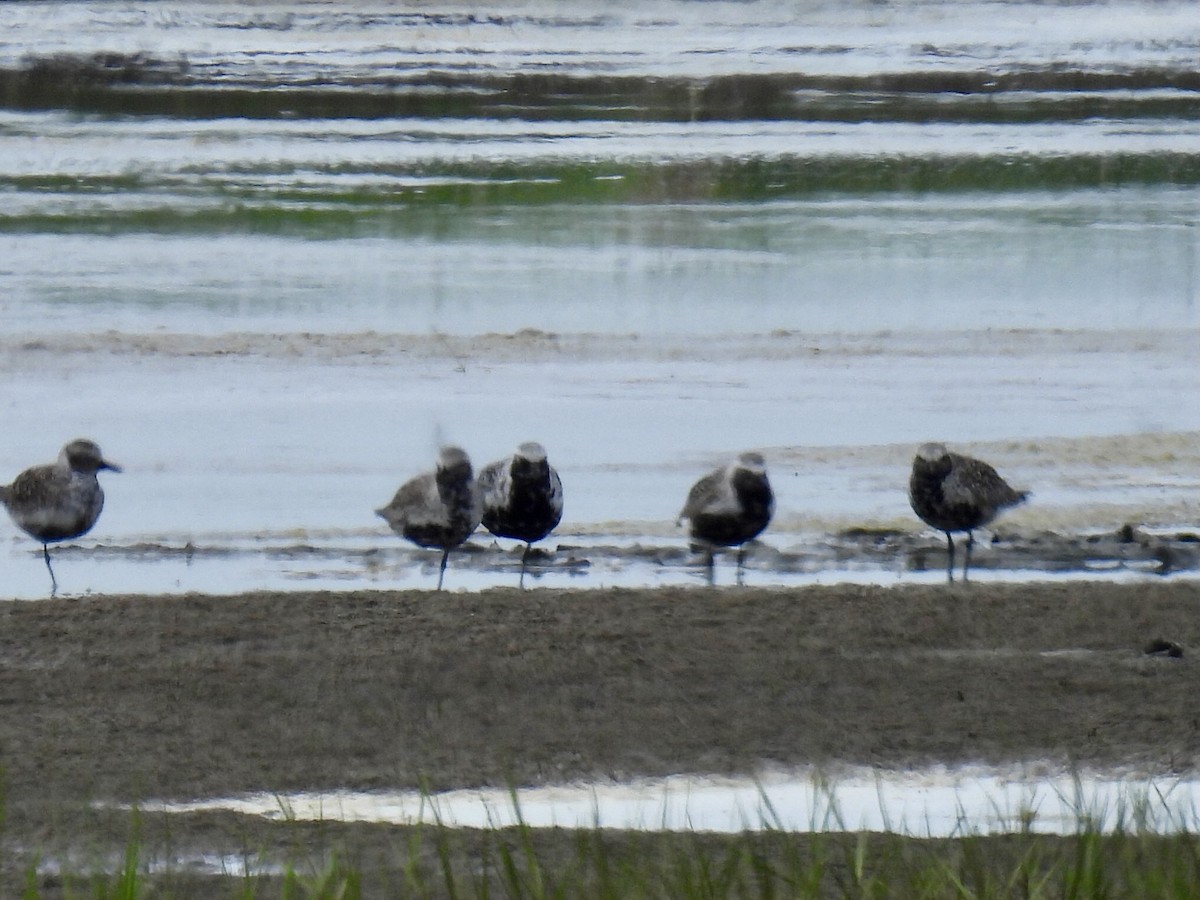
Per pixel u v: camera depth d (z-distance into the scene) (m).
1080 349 24.72
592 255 30.83
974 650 12.63
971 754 10.67
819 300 27.48
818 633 12.98
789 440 19.95
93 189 35.03
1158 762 10.55
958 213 35.44
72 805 9.63
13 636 12.69
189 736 10.80
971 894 8.05
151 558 15.82
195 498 17.62
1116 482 18.58
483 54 50.16
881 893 8.17
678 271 29.52
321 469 18.70
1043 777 10.30
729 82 47.25
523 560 15.80
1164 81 48.34
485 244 31.61
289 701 11.43
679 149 39.94
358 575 15.42
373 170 37.69
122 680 11.77
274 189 35.66
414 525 15.15
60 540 15.79
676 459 19.17
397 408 21.08
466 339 24.42
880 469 18.88
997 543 16.47
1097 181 38.53
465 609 13.45
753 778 9.93
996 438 20.19
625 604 13.63
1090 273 29.84
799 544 16.38
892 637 12.88
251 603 13.57
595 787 10.12
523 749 10.67
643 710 11.34
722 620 13.24
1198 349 24.83
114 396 21.31
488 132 41.56
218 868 8.69
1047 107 45.31
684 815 9.62
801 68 48.94
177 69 46.94
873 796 9.99
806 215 34.97
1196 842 8.54
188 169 37.09
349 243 31.39
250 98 44.25
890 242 32.44
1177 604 13.85
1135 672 12.17
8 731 10.81
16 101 43.28
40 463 18.70
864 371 23.27
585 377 22.70
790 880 8.12
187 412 20.64
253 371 22.59
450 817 9.55
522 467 15.31
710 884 7.99
